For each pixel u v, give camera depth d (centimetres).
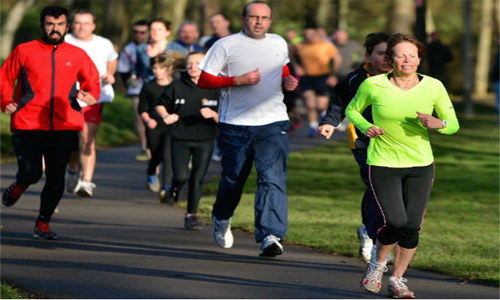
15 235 1566
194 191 1656
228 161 1397
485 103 7425
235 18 9025
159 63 1927
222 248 1493
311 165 2859
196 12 8169
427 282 1264
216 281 1245
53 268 1306
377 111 1115
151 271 1301
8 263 1332
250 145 1388
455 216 1916
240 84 1353
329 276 1291
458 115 6147
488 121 5550
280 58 1382
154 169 2125
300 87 3922
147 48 2262
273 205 1368
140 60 2334
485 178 2644
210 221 1772
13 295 1121
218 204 1424
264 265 1359
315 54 3834
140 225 1708
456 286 1242
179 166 1666
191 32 2308
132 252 1444
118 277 1258
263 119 1373
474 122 5419
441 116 1118
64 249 1452
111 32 7762
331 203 2069
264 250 1370
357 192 2278
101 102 1975
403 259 1159
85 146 1969
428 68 4219
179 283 1228
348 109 1145
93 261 1363
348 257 1438
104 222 1730
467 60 6041
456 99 8012
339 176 2595
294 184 2403
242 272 1305
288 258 1417
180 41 2325
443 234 1672
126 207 1931
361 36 9262
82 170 1991
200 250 1472
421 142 1122
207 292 1180
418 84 1106
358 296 1177
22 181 1489
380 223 1141
